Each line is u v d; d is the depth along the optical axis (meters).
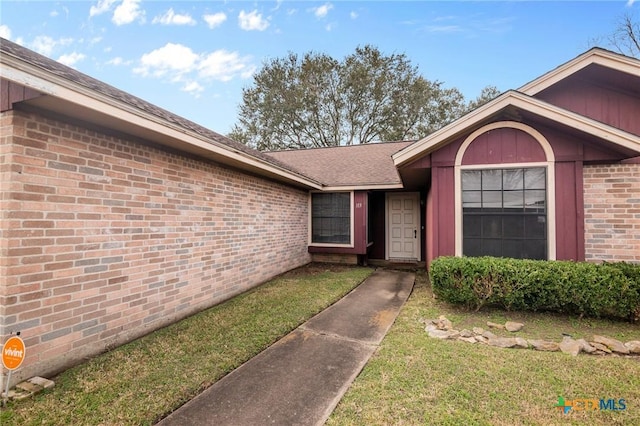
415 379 2.75
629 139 4.19
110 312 3.41
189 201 4.63
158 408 2.35
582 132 4.58
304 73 21.83
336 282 6.70
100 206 3.32
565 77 5.38
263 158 5.91
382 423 2.18
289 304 5.07
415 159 5.54
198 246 4.80
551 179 4.92
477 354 3.23
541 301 4.23
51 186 2.86
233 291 5.68
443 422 2.18
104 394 2.52
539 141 4.99
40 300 2.76
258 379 2.82
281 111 21.77
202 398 2.53
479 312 4.55
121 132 3.56
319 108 22.12
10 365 2.35
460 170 5.33
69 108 2.78
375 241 10.48
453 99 21.97
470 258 4.77
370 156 11.50
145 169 3.88
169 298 4.23
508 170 5.14
